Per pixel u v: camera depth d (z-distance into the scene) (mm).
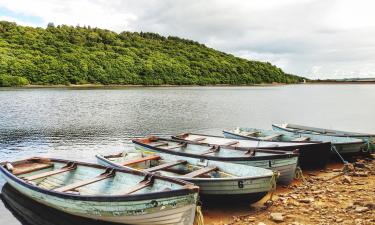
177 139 15875
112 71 110938
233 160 11586
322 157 14039
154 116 37844
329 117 38062
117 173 10148
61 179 11406
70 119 34344
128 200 7832
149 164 12883
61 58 104375
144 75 121188
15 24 131750
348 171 13766
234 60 176750
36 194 9828
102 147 21172
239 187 9352
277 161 11344
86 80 103625
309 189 11391
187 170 11922
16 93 69750
